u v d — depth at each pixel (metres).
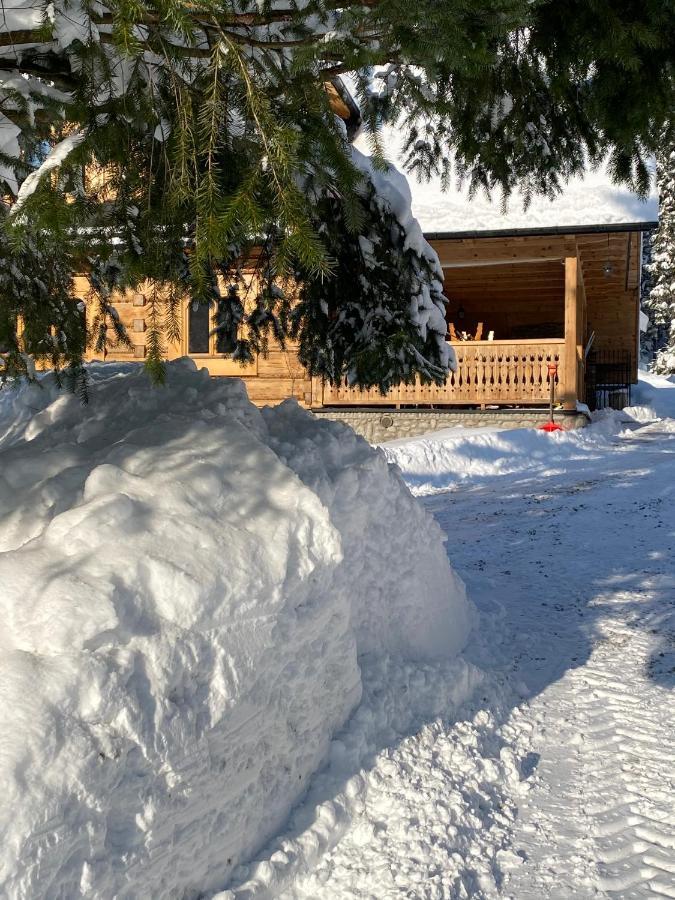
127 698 2.30
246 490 3.20
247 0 3.21
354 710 3.67
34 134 3.58
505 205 5.21
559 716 4.46
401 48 3.00
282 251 2.82
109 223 3.29
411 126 4.70
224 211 2.68
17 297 4.04
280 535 3.02
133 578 2.51
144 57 3.01
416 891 2.84
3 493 3.24
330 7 3.06
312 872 2.94
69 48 3.10
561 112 4.39
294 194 2.65
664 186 33.09
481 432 15.43
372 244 5.48
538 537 8.74
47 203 2.77
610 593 6.71
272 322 5.93
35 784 2.02
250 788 2.87
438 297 6.06
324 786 3.27
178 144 2.85
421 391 16.97
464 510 10.70
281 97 3.23
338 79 4.69
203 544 2.78
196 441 3.46
